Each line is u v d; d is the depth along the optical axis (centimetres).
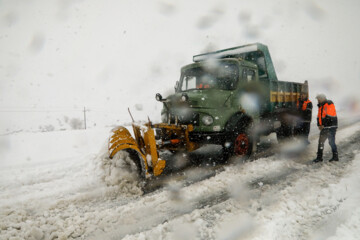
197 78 602
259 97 626
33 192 403
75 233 284
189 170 508
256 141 623
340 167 504
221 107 518
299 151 666
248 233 273
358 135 875
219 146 746
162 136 505
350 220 294
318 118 556
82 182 439
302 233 277
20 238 270
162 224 300
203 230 286
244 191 392
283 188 402
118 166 417
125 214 326
